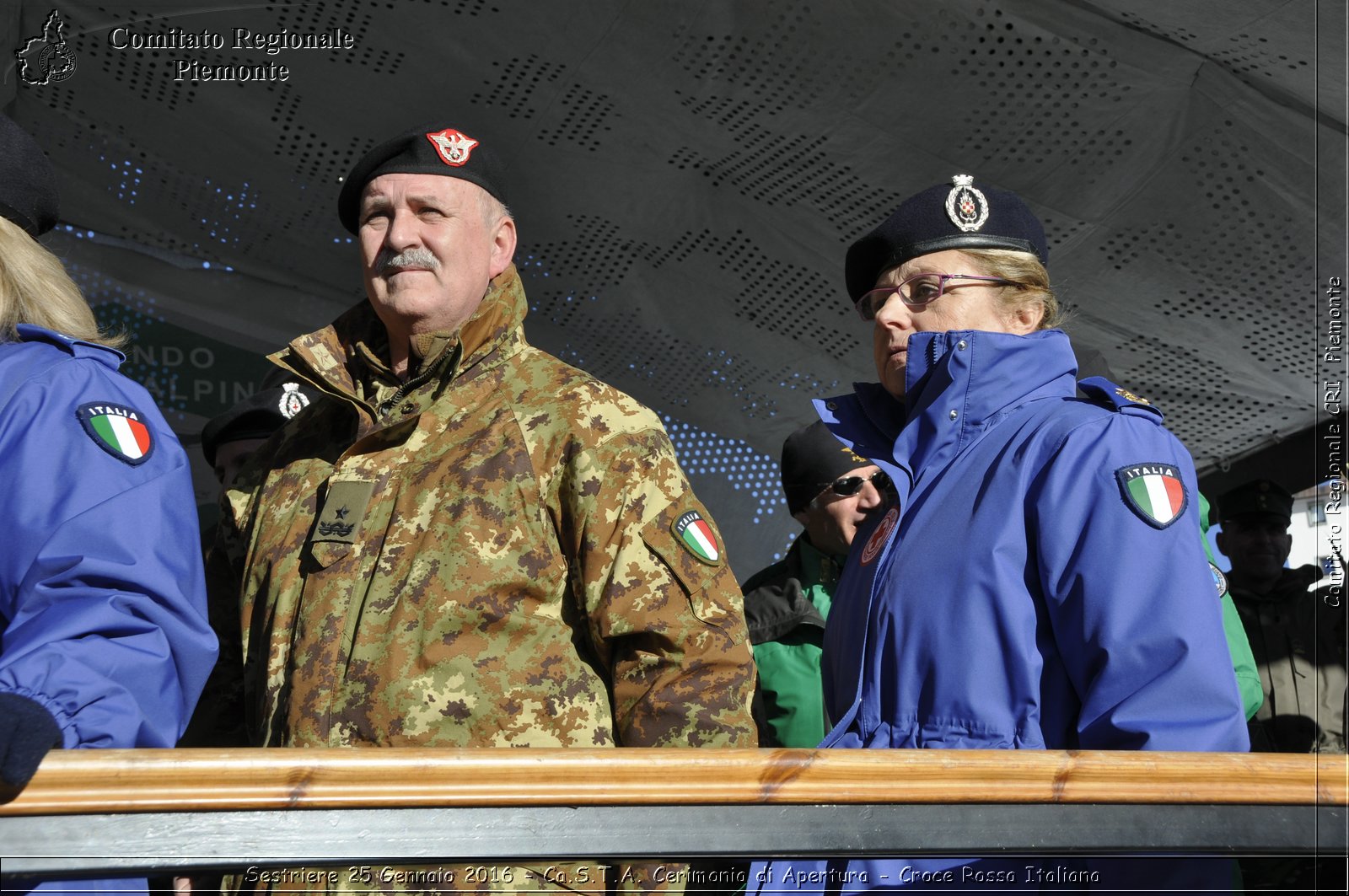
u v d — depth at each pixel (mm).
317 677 1604
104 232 2723
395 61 2439
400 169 1870
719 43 2305
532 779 1093
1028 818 1188
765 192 2596
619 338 2885
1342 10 2008
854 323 2752
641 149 2553
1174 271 2537
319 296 2852
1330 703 2871
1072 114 2305
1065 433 1453
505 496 1669
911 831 1163
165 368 2771
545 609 1658
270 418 2504
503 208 1950
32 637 1268
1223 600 2301
